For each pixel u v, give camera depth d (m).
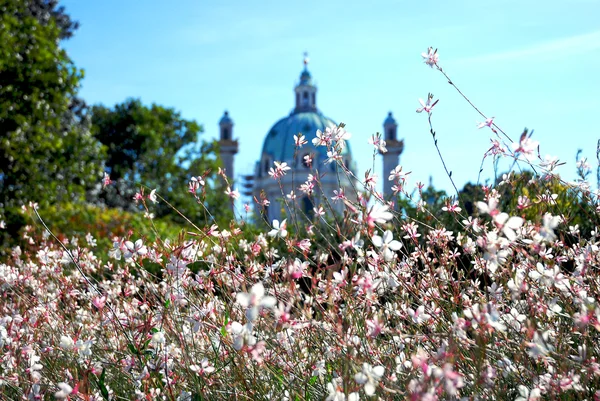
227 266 3.03
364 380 1.79
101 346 3.23
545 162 2.56
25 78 14.49
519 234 2.51
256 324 2.62
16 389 2.71
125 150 32.53
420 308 2.44
